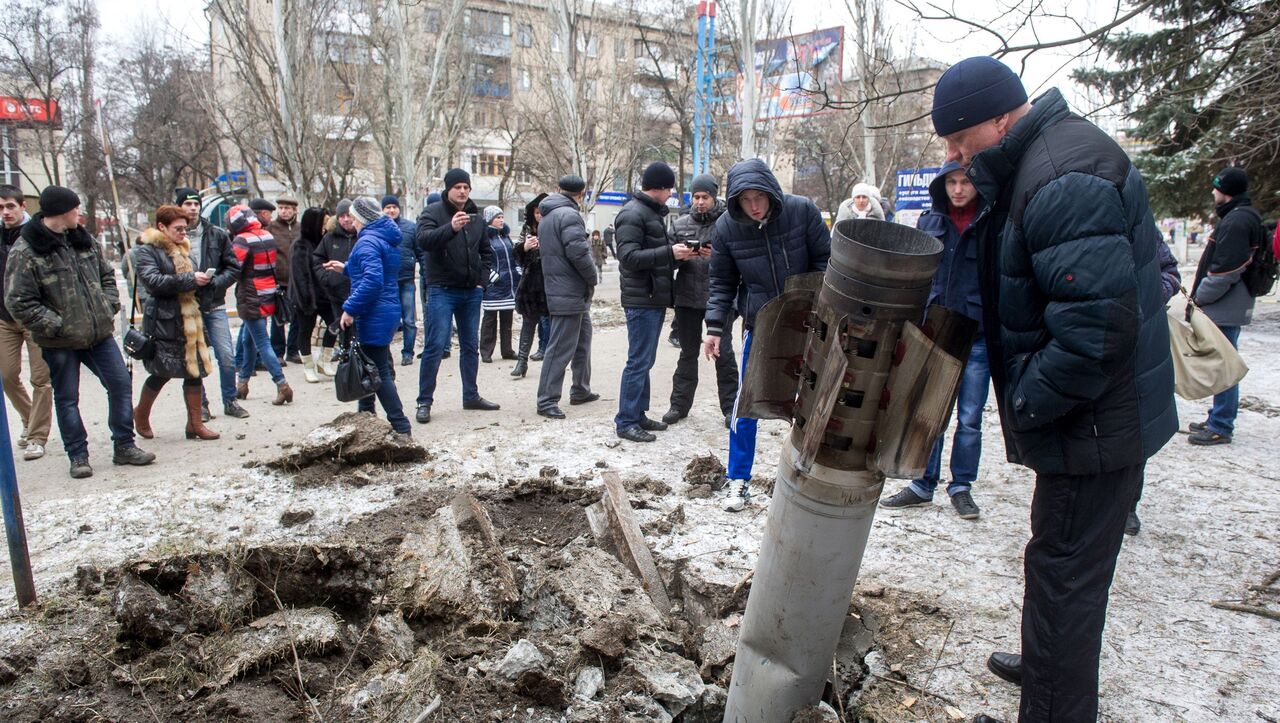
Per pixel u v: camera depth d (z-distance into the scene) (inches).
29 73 1037.8
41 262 206.4
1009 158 95.1
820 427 87.5
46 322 205.6
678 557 156.3
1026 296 94.0
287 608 130.3
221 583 126.7
